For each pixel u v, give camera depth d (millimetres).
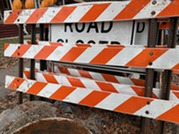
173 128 2578
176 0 1806
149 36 1988
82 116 2270
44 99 2854
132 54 2045
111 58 2143
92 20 2193
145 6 1932
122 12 2043
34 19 2539
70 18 2303
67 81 2566
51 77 2658
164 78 2064
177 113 1938
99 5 2135
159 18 1986
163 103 1975
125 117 2469
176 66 1883
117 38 2277
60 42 2629
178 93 2211
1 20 13422
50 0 3010
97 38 2383
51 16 2416
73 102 2369
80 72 2869
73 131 1777
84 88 2344
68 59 2355
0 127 2070
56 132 1771
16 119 2076
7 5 13562
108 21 2207
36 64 3137
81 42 2484
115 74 2883
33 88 2629
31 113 2074
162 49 1917
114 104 2174
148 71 2027
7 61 6867
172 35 1954
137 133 2328
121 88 2303
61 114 2164
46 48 2482
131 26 2197
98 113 2387
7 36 12594
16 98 3832
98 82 2410
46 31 2939
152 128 2414
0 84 4652
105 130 2264
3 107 3438
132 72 2400
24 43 2898
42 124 1768
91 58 2238
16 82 2773
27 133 1724
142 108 2059
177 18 1906
